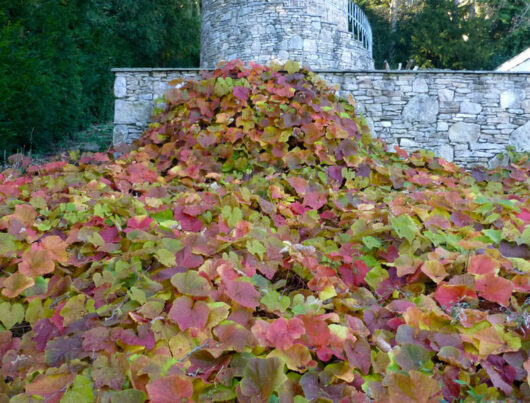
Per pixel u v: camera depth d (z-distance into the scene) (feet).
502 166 14.42
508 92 14.67
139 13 35.99
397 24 60.59
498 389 3.84
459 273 5.24
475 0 60.03
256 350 4.06
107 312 4.26
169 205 7.33
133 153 11.64
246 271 4.97
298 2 29.81
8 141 15.70
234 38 31.09
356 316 4.86
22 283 4.81
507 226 6.34
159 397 3.31
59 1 19.58
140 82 14.58
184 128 11.25
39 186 8.85
